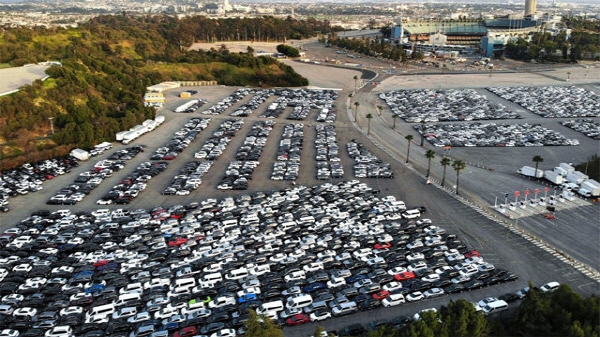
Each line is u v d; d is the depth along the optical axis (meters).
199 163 168.25
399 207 130.62
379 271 98.19
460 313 74.75
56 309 88.75
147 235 115.50
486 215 127.31
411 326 72.19
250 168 163.12
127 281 97.19
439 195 142.00
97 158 174.25
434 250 107.00
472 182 152.75
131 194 140.12
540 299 77.88
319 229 118.44
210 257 105.81
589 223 121.69
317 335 73.38
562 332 71.88
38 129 187.38
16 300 90.56
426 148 189.62
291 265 102.62
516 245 110.81
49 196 140.88
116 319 86.06
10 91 199.25
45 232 116.62
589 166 161.50
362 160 170.88
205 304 89.88
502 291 93.19
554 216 125.69
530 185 149.75
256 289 94.00
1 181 148.50
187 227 119.44
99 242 113.38
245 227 121.06
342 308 87.00
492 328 77.25
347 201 135.12
